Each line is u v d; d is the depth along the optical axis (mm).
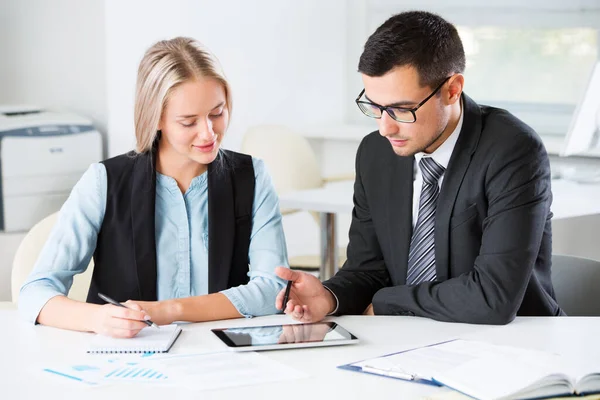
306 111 6004
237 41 5590
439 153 2449
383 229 2578
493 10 5562
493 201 2363
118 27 5184
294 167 5000
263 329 2193
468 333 2184
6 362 1962
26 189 5078
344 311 2430
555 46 5359
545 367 1819
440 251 2451
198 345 2078
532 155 2373
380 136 2623
